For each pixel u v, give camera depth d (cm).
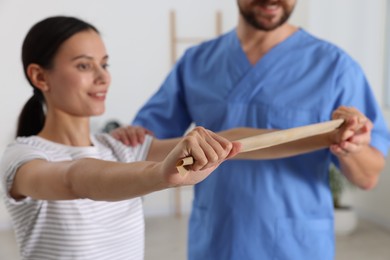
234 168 128
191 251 140
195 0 399
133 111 398
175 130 151
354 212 355
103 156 107
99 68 99
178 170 61
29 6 364
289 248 126
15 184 89
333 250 131
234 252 128
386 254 311
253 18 126
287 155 111
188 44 402
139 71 396
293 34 136
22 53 102
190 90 142
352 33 372
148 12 392
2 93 361
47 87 100
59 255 94
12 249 327
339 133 104
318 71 130
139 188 69
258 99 131
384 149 127
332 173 349
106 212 99
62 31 96
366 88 131
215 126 136
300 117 127
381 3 352
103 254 98
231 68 137
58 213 93
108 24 386
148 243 337
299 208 126
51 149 98
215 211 131
